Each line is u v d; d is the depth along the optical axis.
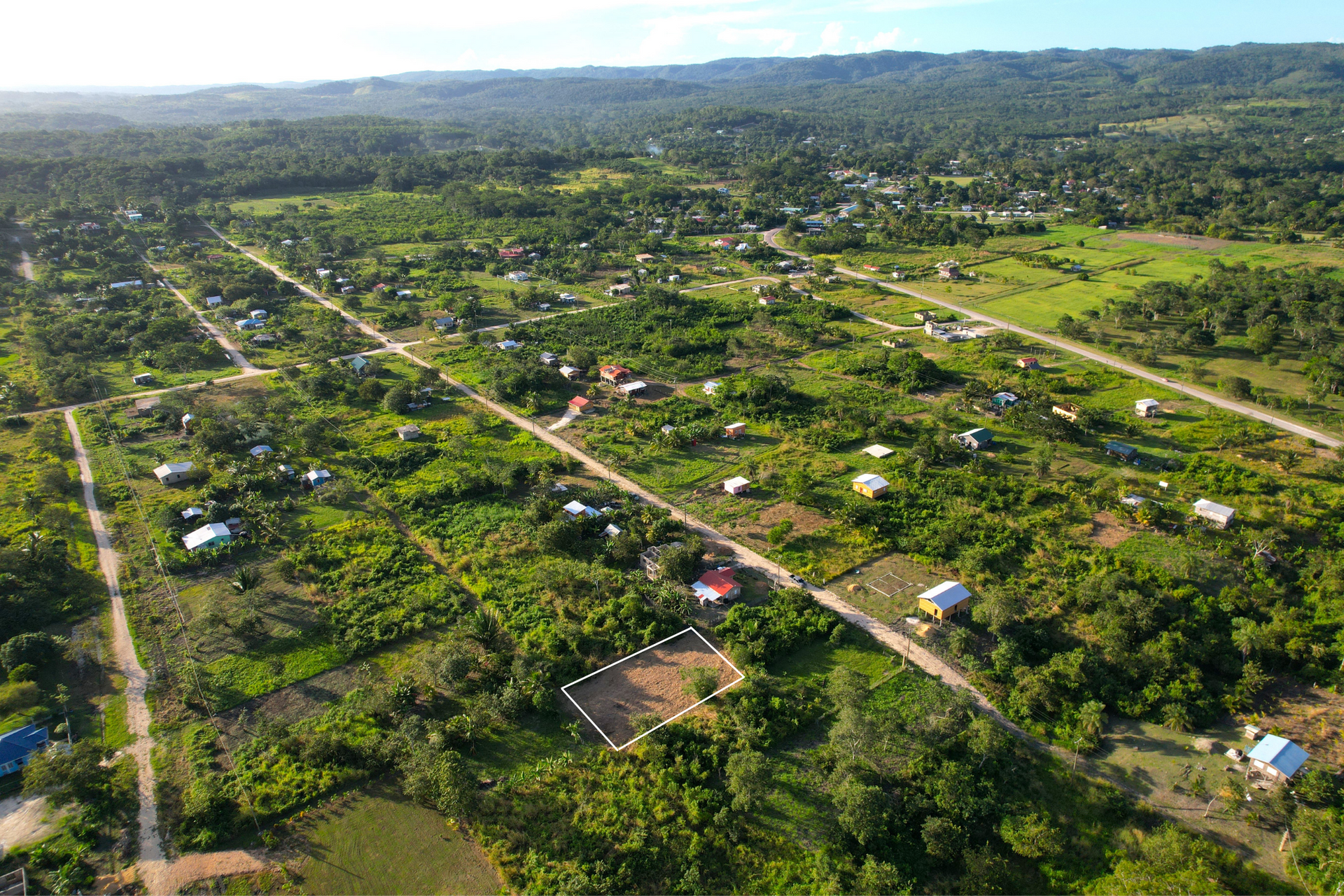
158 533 83.88
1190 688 58.25
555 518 84.31
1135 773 52.53
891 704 58.72
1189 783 51.47
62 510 86.56
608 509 87.31
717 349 144.25
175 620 70.12
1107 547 78.31
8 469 98.38
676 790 51.72
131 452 104.44
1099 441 102.00
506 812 50.44
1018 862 46.97
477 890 45.31
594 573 74.69
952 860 46.78
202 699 60.50
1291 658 61.12
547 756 55.12
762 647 63.81
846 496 90.50
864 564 77.56
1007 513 85.31
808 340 146.00
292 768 53.91
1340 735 54.34
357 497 93.06
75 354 138.12
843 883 44.84
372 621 69.44
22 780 53.22
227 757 55.00
